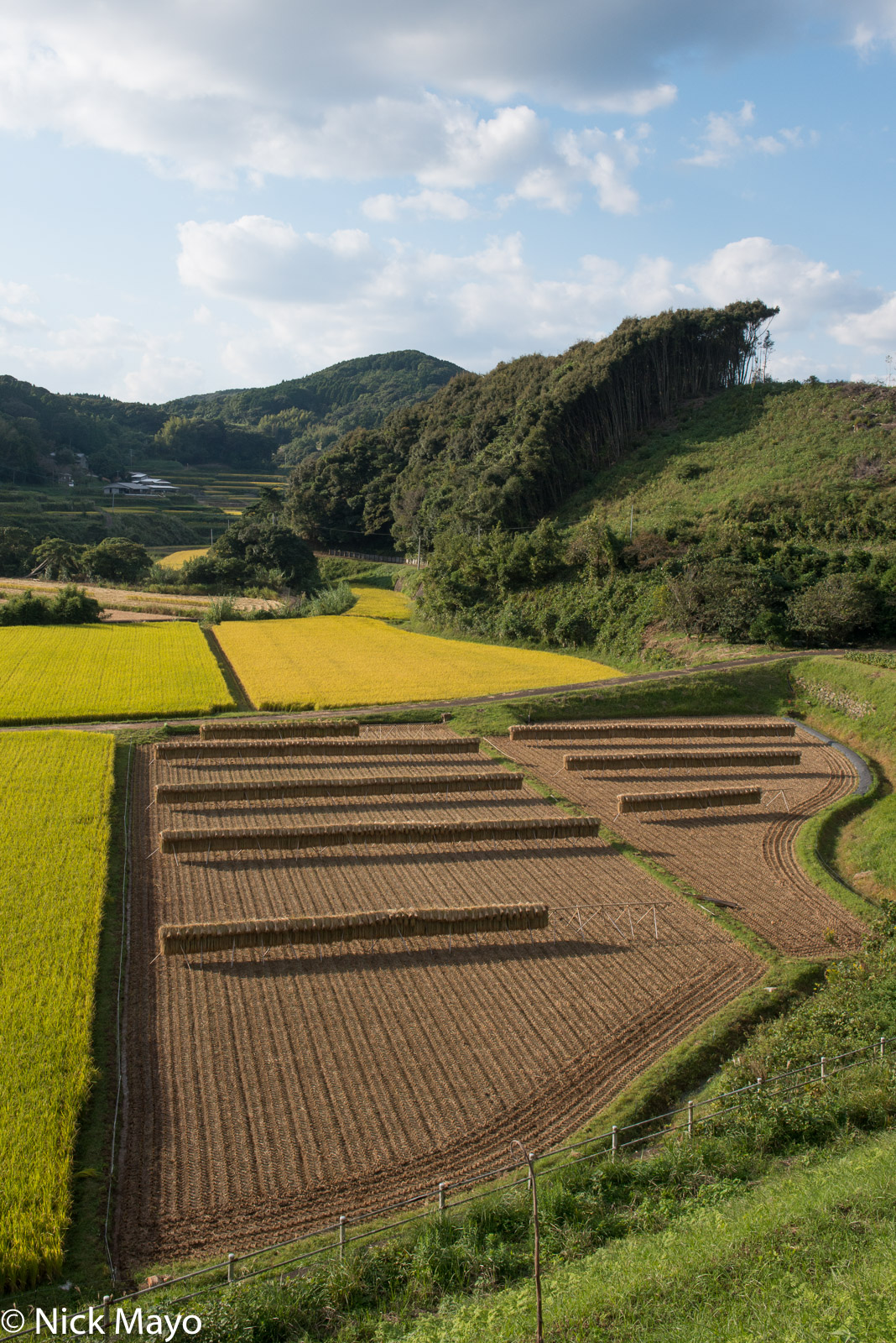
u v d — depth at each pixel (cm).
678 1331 1166
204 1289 1508
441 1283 1498
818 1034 2288
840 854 3862
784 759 4869
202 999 2522
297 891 3262
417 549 12631
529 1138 1986
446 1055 2292
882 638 6712
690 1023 2491
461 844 3791
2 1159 1803
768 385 13462
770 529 8250
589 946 2925
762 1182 1695
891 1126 1862
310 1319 1428
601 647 7775
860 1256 1277
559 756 5075
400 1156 1914
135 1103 2062
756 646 6762
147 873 3359
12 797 3872
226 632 8694
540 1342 1113
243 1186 1816
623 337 13475
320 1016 2456
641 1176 1769
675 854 3759
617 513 10694
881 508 8206
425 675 6681
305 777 4512
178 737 5022
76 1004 2375
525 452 11650
